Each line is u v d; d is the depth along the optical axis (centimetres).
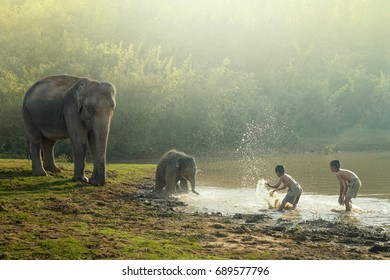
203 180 1981
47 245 866
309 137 4334
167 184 1552
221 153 3619
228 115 4128
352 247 948
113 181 1703
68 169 1819
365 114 4647
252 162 2912
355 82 4728
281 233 1048
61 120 1609
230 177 2091
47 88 1675
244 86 4409
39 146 1667
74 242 888
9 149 3275
